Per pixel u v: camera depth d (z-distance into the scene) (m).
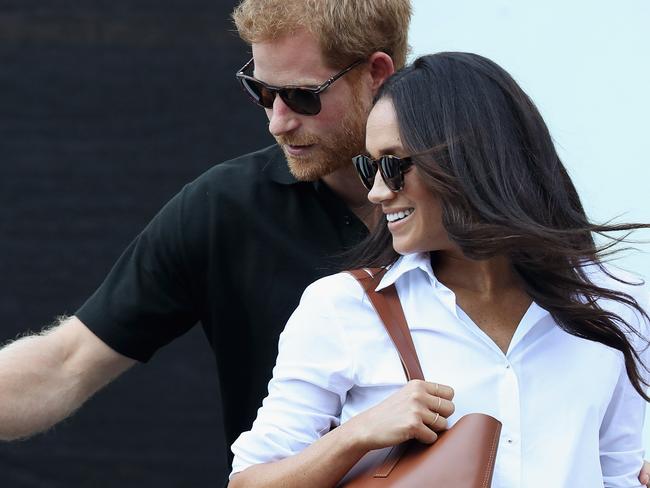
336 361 8.05
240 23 9.83
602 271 8.38
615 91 14.83
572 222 8.14
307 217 10.24
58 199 17.92
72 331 10.55
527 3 15.15
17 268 17.94
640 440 8.55
